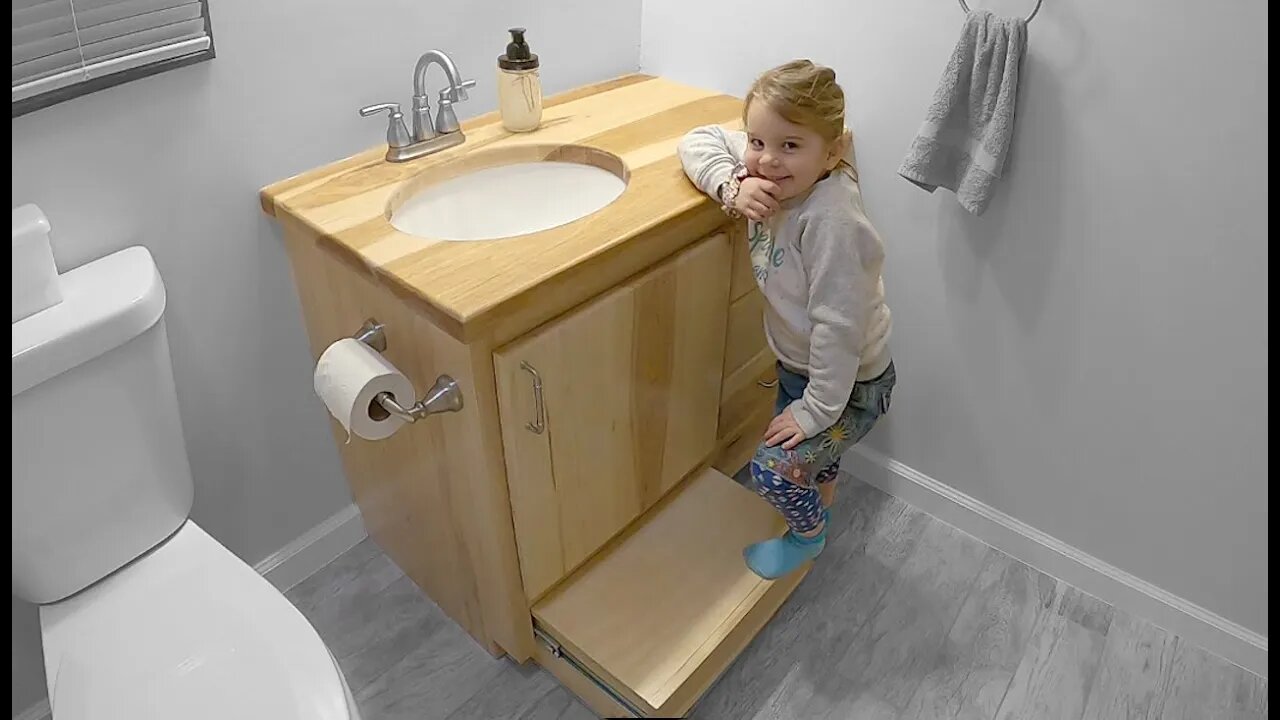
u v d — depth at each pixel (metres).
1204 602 1.62
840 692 1.58
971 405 1.73
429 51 1.51
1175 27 1.23
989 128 1.38
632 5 1.79
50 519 1.19
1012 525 1.80
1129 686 1.59
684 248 1.43
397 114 1.46
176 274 1.37
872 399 1.48
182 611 1.22
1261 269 1.31
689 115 1.67
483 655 1.66
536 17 1.64
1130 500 1.62
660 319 1.43
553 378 1.29
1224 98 1.24
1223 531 1.54
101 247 1.27
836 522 1.90
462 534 1.49
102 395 1.18
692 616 1.50
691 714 1.55
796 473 1.43
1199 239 1.34
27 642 1.41
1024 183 1.46
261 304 1.49
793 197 1.35
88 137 1.21
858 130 1.61
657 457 1.59
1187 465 1.52
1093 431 1.60
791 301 1.40
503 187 1.56
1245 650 1.59
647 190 1.41
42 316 1.13
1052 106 1.37
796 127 1.23
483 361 1.20
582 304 1.29
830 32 1.57
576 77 1.77
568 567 1.54
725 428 1.78
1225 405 1.43
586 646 1.46
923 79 1.49
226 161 1.35
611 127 1.61
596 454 1.45
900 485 1.93
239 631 1.19
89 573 1.26
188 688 1.12
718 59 1.74
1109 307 1.47
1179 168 1.31
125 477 1.25
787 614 1.71
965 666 1.62
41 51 1.12
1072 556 1.74
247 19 1.29
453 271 1.21
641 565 1.58
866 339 1.41
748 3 1.64
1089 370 1.55
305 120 1.42
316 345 1.55
